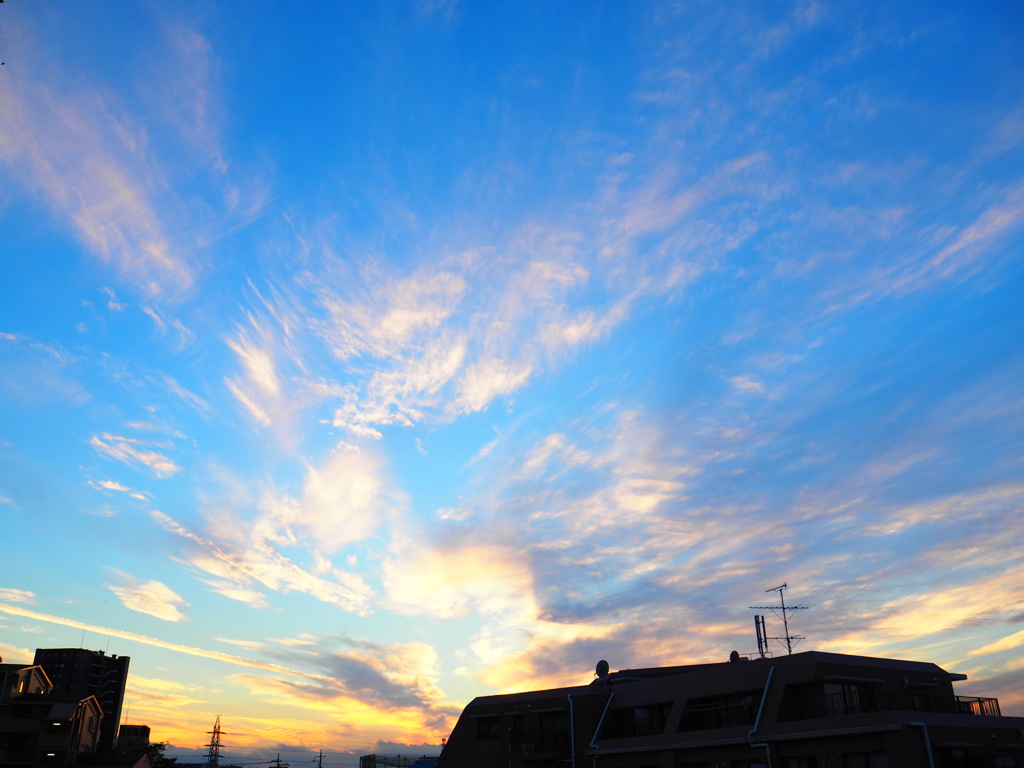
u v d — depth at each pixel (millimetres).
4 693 68438
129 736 142625
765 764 33875
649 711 42844
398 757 70062
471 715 50969
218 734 109125
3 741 65625
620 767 41281
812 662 34125
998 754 29984
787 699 34531
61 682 140125
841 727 30703
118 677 148875
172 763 97812
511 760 47250
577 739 44750
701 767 37031
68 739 66750
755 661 37406
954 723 29844
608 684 48344
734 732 35656
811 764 31969
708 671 39938
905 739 28422
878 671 35312
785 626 48031
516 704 48938
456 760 50438
